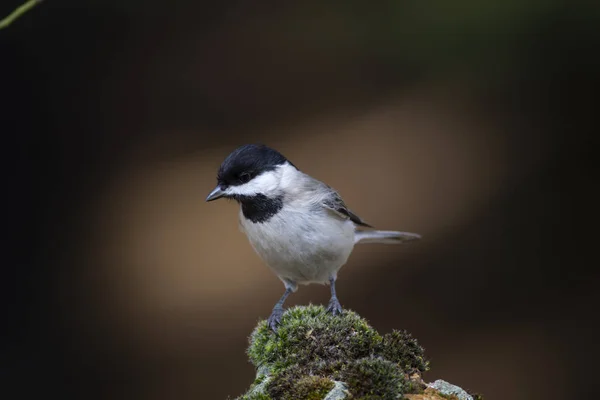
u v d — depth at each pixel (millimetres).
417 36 12859
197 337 11727
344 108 14367
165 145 14469
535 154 12797
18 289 12969
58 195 14086
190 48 15047
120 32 14883
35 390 11578
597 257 11680
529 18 11727
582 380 10656
